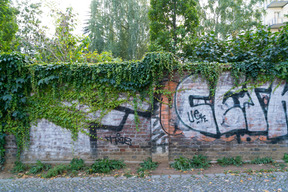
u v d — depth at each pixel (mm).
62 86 5855
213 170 5258
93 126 5879
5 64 5699
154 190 4266
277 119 5781
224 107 5781
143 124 5824
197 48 6867
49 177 5195
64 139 5941
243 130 5781
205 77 5746
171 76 5711
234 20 20859
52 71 5781
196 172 5160
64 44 8141
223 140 5789
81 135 5922
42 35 8297
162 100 5699
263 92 5773
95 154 5898
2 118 5855
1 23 12305
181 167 5344
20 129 5898
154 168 5426
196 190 4184
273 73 5629
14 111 5785
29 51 8664
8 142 5965
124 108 5844
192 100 5781
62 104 5879
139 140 5844
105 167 5477
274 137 5785
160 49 8062
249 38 6523
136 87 5719
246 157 5785
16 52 5754
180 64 5742
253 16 21172
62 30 8172
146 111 5793
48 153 5961
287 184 4281
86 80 5793
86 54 8539
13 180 5070
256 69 5695
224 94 5773
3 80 5754
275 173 4875
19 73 5766
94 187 4504
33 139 5973
